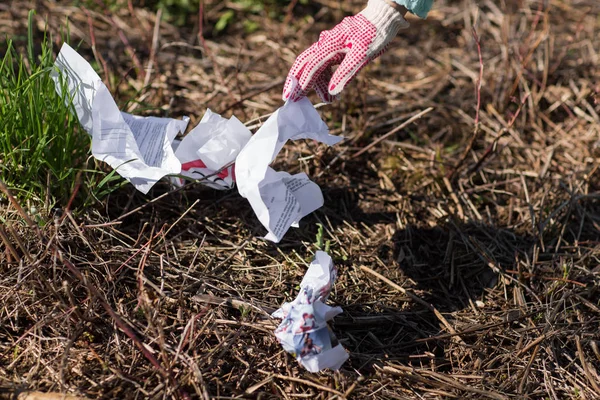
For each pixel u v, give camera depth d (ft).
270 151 5.39
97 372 5.26
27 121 5.70
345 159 6.50
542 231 6.11
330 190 6.35
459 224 6.17
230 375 5.33
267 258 5.89
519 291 5.82
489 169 6.64
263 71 7.33
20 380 5.19
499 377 5.46
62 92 5.69
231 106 6.52
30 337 5.36
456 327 5.66
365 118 6.72
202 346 5.41
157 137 5.77
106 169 6.00
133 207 5.98
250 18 7.96
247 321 5.50
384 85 7.28
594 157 6.65
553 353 5.53
